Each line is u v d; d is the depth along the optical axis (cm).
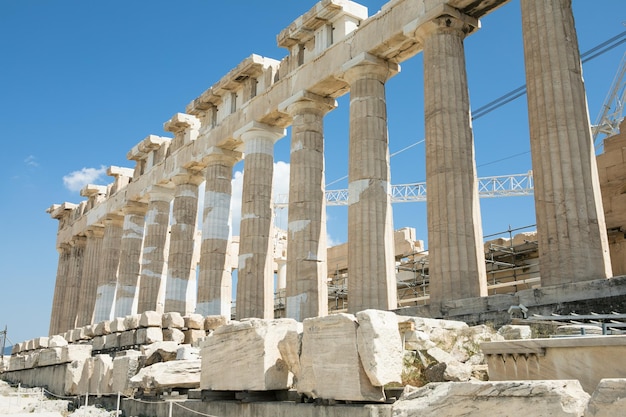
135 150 3794
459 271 1759
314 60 2506
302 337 1084
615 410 561
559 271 1485
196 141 3256
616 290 1318
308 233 2388
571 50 1623
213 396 1300
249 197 2748
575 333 1088
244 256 2678
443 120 1902
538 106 1619
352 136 2227
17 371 3150
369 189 2123
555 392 629
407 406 750
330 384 984
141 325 2570
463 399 700
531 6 1702
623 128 2202
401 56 2281
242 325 1221
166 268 3581
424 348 1124
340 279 3747
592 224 1489
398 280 3359
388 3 2200
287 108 2614
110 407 1819
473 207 1844
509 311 1469
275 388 1141
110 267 3997
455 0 1972
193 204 3359
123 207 3912
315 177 2473
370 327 934
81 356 2439
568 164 1528
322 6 2403
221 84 3027
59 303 4688
